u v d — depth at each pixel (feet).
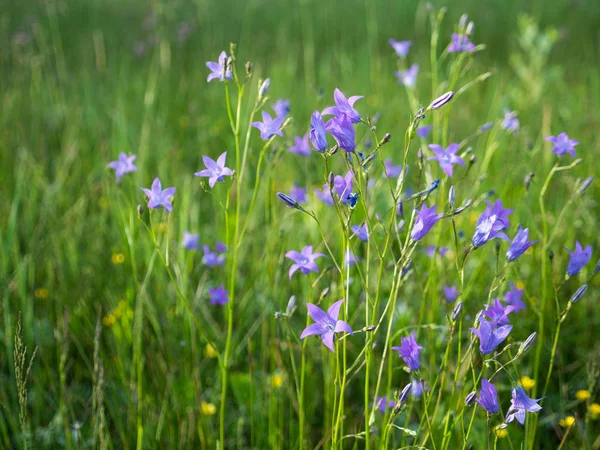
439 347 3.13
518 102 5.75
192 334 3.05
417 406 3.00
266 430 3.02
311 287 2.60
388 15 10.22
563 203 4.13
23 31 8.21
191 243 3.28
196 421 2.96
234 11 10.18
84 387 3.25
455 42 3.08
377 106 5.93
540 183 4.17
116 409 2.89
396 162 4.78
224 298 3.24
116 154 4.43
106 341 3.37
